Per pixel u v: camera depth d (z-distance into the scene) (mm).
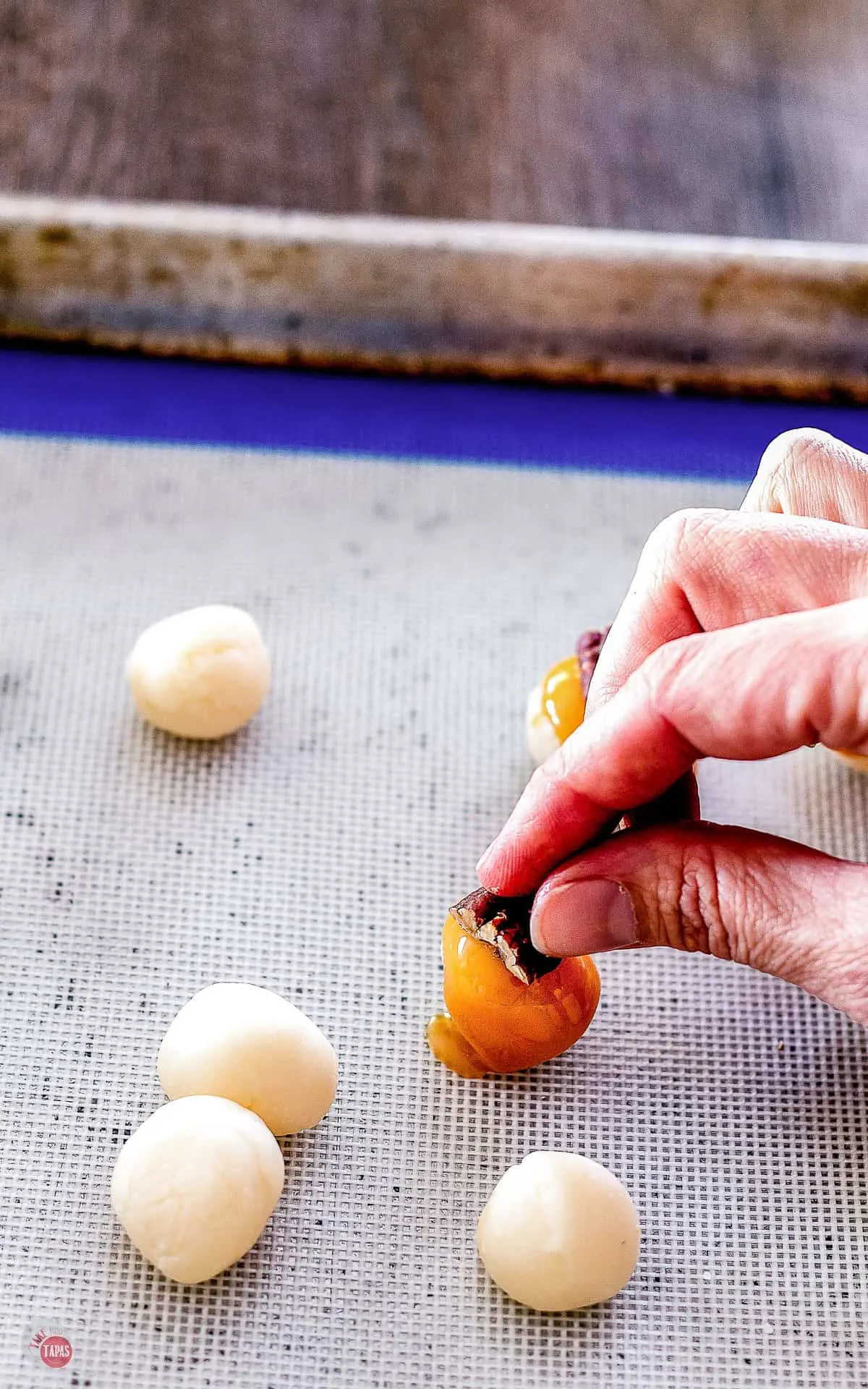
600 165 454
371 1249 333
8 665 379
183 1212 323
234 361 422
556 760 317
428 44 471
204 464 407
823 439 351
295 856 365
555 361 427
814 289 419
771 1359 329
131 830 365
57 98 451
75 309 420
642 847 322
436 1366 326
